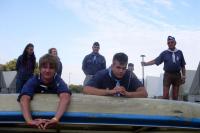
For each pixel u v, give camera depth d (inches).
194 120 96.3
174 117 94.8
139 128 100.4
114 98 98.7
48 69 99.4
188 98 1051.9
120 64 116.7
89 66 296.0
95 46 294.8
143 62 278.4
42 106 94.5
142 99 99.3
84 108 94.3
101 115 93.4
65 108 93.3
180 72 271.6
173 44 267.0
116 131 102.1
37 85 99.9
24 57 263.4
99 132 101.6
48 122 90.5
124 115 93.7
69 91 98.1
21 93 95.9
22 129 100.0
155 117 93.9
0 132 100.5
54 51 258.7
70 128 100.5
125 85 119.9
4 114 92.6
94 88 115.1
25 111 92.1
